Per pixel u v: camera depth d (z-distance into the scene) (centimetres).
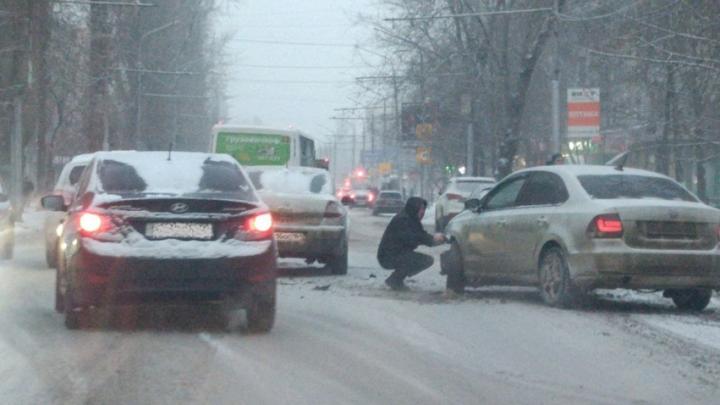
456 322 2347
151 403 1530
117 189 2114
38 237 5922
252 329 2136
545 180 2670
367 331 2205
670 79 5066
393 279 3016
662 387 1717
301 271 3706
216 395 1586
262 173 3669
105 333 2116
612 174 2589
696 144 5369
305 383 1683
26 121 8325
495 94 7850
